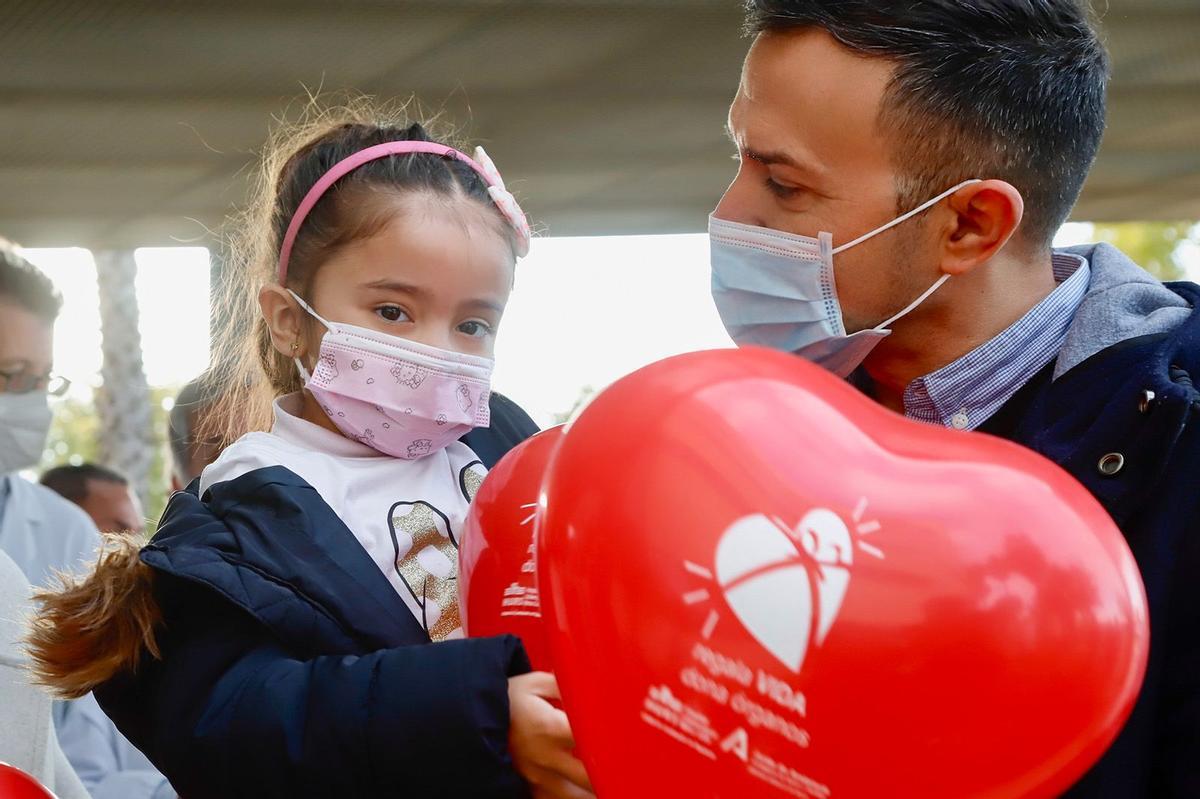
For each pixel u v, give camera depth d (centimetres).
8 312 298
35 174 403
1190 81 406
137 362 845
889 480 128
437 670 148
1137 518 151
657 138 408
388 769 148
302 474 182
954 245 168
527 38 341
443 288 187
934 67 163
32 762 205
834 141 167
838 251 171
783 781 125
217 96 354
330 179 192
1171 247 1406
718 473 128
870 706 123
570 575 132
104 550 175
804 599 124
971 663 123
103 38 321
